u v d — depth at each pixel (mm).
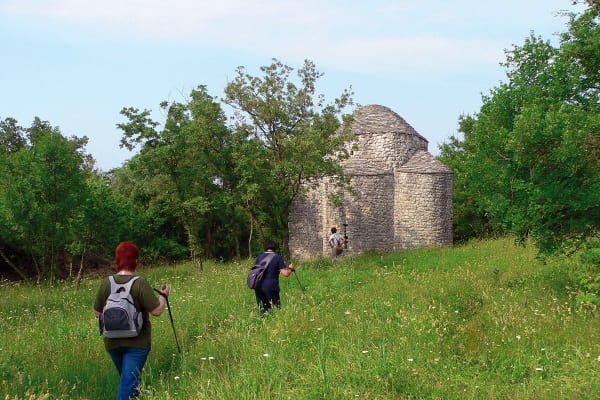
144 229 31125
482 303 9375
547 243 10039
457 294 10117
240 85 23312
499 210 10773
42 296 13156
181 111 21281
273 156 24359
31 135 46781
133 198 26922
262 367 5504
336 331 7129
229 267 19469
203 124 21094
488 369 5867
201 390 5043
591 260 8906
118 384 5578
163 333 7414
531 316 7785
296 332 7160
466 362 6082
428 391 5070
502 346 6613
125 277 5129
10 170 17531
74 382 5562
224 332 7469
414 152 31547
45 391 5160
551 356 5980
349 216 29953
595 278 8164
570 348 6285
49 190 17344
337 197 25734
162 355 6453
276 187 23312
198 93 22219
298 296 10477
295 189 24578
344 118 23844
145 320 5113
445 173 29797
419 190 29688
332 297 10445
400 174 30219
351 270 15766
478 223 34438
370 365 5574
